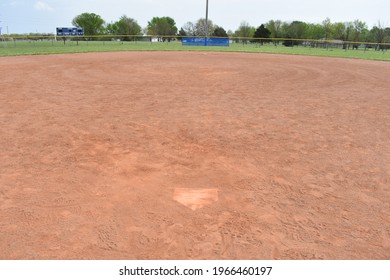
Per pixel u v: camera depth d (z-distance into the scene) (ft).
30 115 25.49
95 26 270.26
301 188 14.52
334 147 19.53
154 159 17.44
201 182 14.97
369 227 11.79
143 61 69.67
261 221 12.05
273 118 25.70
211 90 37.50
